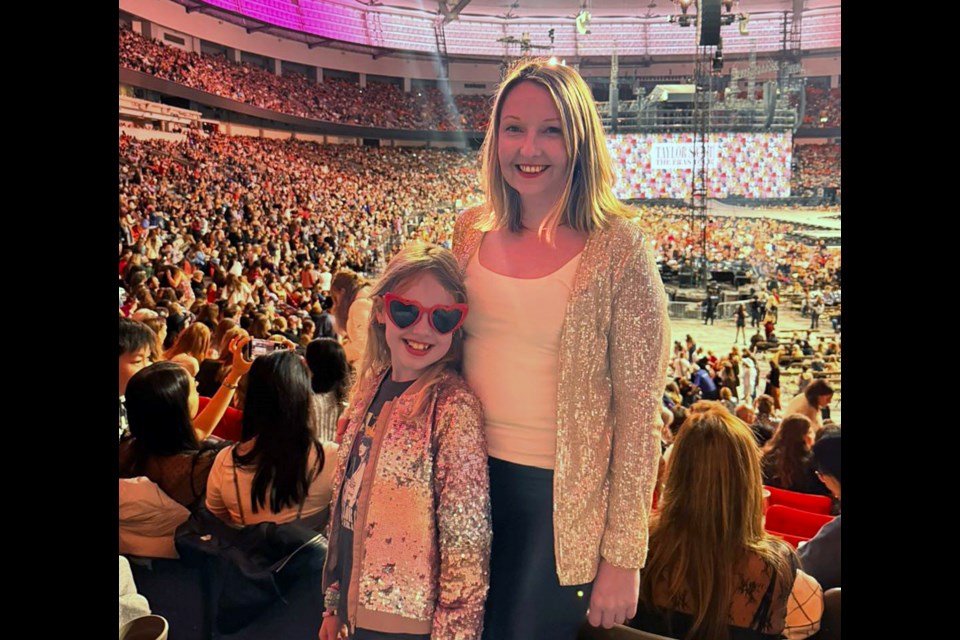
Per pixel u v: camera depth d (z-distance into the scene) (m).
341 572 1.61
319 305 6.94
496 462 1.52
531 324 1.47
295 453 1.89
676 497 1.54
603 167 1.50
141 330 3.19
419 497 1.44
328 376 2.37
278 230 10.74
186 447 2.02
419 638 1.46
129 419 2.02
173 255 7.88
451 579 1.42
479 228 1.60
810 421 2.90
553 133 1.46
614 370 1.42
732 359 6.40
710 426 1.53
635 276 1.41
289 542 1.86
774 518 2.50
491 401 1.51
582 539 1.47
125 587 1.88
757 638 1.49
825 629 1.89
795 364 6.98
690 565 1.50
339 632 1.62
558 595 1.51
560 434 1.45
